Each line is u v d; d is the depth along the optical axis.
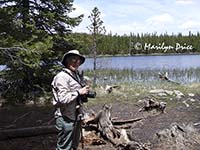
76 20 16.70
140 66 53.12
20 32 10.30
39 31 11.86
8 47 9.02
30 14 15.02
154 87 24.03
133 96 19.95
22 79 15.05
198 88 23.83
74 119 5.35
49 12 15.62
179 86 24.92
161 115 14.80
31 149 8.79
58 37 15.71
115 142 9.56
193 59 84.25
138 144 9.07
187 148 9.46
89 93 5.47
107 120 10.32
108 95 20.08
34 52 9.41
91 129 10.51
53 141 9.56
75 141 5.45
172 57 99.88
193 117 14.41
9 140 9.60
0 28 9.82
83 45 17.14
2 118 13.09
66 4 16.56
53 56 15.41
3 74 13.32
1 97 14.94
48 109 14.82
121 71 36.22
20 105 15.35
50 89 15.67
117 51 103.75
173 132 10.20
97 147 9.32
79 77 5.56
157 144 9.81
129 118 14.00
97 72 34.84
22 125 11.95
